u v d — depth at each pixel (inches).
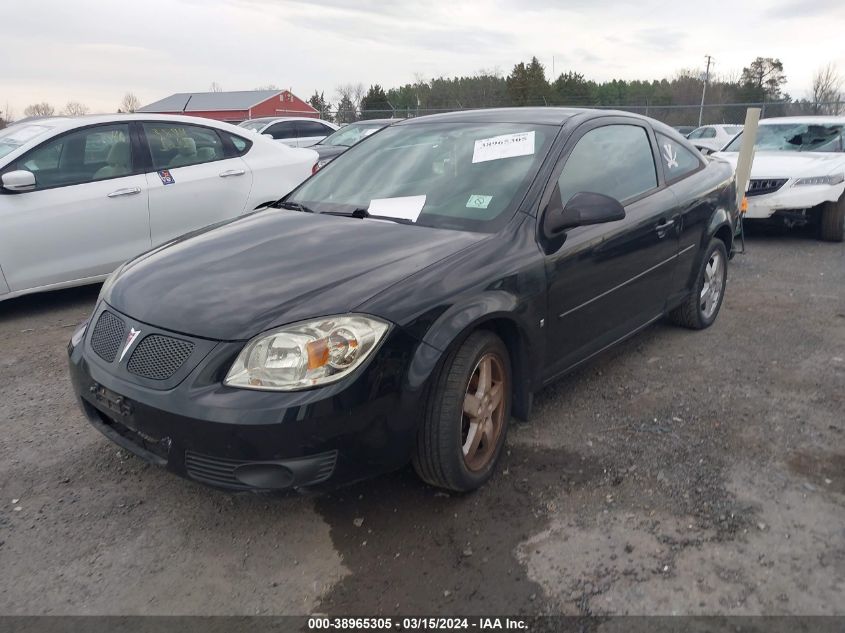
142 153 237.1
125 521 112.4
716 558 100.0
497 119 153.3
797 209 322.0
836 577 95.7
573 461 127.0
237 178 256.5
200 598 95.3
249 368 95.3
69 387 165.9
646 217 152.6
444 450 107.4
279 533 108.7
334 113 1151.6
